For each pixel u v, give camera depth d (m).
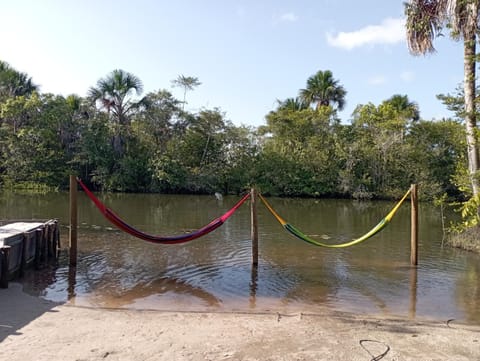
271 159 43.41
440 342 6.48
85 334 6.50
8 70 43.19
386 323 7.48
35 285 9.81
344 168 41.91
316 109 49.09
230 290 9.88
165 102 43.59
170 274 11.23
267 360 5.67
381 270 12.03
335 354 5.92
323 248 15.12
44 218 20.59
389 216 12.04
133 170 41.72
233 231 18.58
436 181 38.06
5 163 40.12
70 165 42.44
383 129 40.56
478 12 13.59
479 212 14.77
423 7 14.77
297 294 9.64
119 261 12.51
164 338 6.41
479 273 11.74
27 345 5.99
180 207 28.91
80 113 43.28
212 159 44.97
